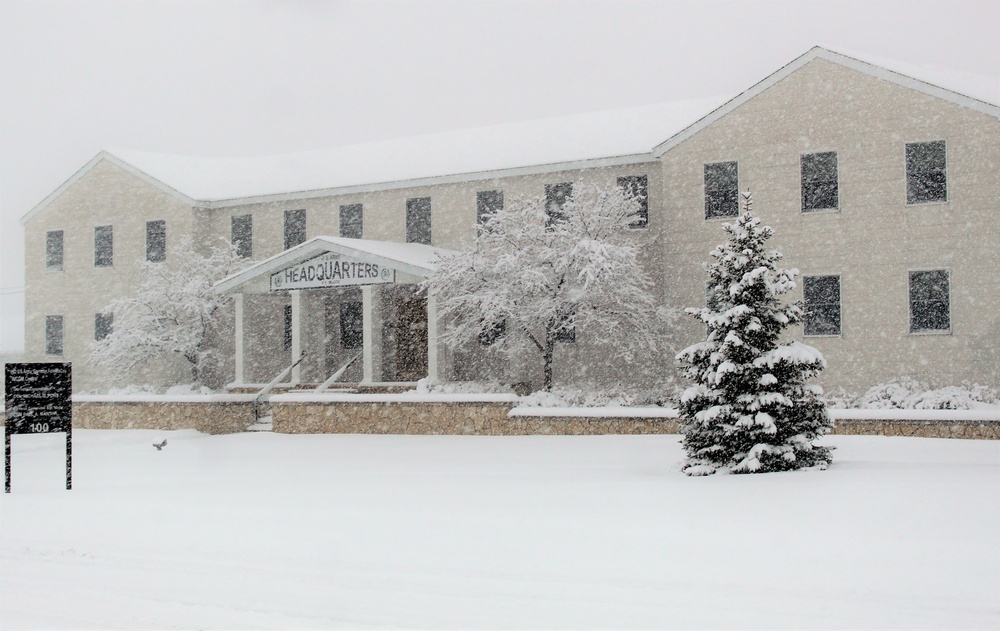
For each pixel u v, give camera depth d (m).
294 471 17.70
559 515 11.09
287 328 35.56
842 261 25.95
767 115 26.94
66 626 7.43
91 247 39.47
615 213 27.08
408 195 33.88
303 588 8.30
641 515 10.91
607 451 19.42
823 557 8.69
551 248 26.12
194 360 35.22
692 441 15.20
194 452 22.67
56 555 10.04
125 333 34.41
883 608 7.22
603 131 32.50
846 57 25.86
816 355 14.71
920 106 25.14
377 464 18.73
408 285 31.98
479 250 27.70
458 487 14.06
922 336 25.02
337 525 11.05
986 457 15.93
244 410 28.86
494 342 30.03
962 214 24.69
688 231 27.84
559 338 30.06
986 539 9.05
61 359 40.25
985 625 6.80
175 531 11.09
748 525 10.09
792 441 14.49
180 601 8.04
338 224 35.25
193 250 35.91
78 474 18.31
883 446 17.86
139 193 38.28
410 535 10.34
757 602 7.47
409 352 33.41
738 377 14.82
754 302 15.02
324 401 26.72
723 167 27.58
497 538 10.01
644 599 7.66
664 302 28.58
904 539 9.16
